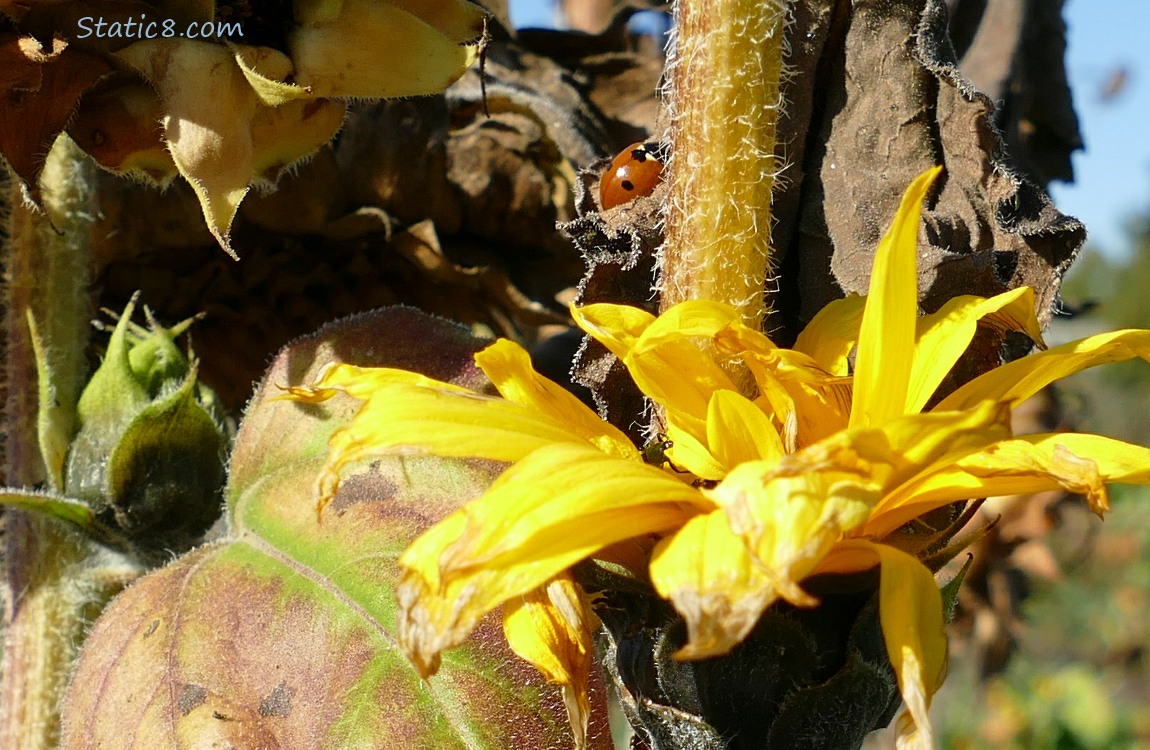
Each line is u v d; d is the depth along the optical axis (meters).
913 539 0.08
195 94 0.10
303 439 0.12
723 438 0.08
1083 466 0.07
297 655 0.11
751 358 0.08
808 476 0.06
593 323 0.08
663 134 0.11
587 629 0.08
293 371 0.12
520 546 0.06
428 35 0.10
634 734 0.09
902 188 0.11
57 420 0.13
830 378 0.08
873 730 0.08
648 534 0.08
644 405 0.10
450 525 0.07
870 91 0.11
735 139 0.09
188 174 0.10
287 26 0.10
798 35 0.11
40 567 0.13
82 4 0.10
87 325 0.14
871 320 0.07
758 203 0.09
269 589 0.11
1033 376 0.08
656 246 0.10
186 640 0.11
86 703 0.11
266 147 0.11
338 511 0.11
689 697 0.08
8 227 0.13
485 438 0.07
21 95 0.10
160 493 0.12
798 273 0.11
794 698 0.07
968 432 0.06
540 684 0.11
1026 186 0.10
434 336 0.12
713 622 0.06
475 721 0.10
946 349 0.08
